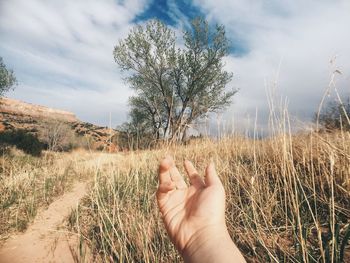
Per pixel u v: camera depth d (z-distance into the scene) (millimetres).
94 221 3510
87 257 2850
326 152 2668
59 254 3037
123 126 18984
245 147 4281
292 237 2188
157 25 19188
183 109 18969
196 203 897
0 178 6359
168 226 912
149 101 19109
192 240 833
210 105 18688
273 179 3000
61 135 22203
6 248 3248
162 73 19422
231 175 3439
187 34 19484
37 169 7754
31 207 4355
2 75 15781
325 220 2273
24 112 59844
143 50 19109
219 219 853
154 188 4004
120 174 4668
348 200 2287
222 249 755
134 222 2844
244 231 2412
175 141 4824
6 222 3959
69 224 3797
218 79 19703
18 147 15516
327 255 1753
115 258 2648
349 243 1965
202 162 4262
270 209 2506
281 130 2377
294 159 3061
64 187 6047
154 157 4953
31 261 2926
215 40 19438
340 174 2465
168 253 2428
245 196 2975
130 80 20000
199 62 19234
